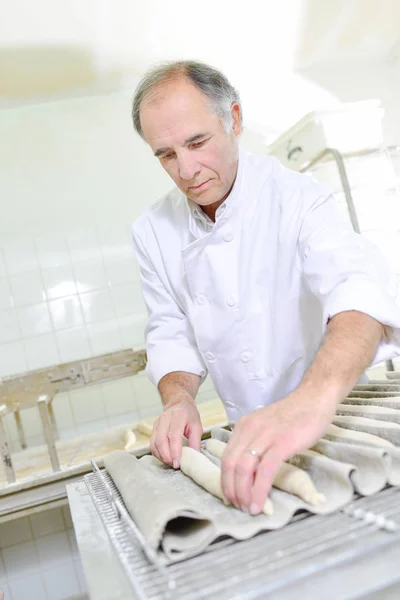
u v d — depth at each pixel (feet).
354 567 1.61
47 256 10.11
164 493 2.30
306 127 7.96
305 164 8.29
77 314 10.11
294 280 4.12
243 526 2.00
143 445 6.68
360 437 2.62
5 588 8.75
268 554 1.72
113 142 10.54
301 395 2.48
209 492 2.68
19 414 9.02
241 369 4.43
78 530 2.50
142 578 1.73
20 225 10.09
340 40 10.62
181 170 3.54
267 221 4.21
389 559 1.62
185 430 3.65
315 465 2.35
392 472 2.18
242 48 10.31
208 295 4.38
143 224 4.99
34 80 9.68
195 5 8.73
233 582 1.52
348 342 2.74
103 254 10.28
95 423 9.87
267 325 4.30
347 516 1.91
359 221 7.89
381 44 11.14
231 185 4.21
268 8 9.19
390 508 1.87
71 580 8.92
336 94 11.47
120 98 10.64
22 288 9.98
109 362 6.38
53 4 7.90
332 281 3.36
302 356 4.29
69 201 10.28
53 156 10.32
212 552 1.89
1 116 10.23
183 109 3.41
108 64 9.76
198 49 10.04
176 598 1.54
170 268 4.75
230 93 3.82
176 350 4.80
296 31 10.09
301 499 2.14
